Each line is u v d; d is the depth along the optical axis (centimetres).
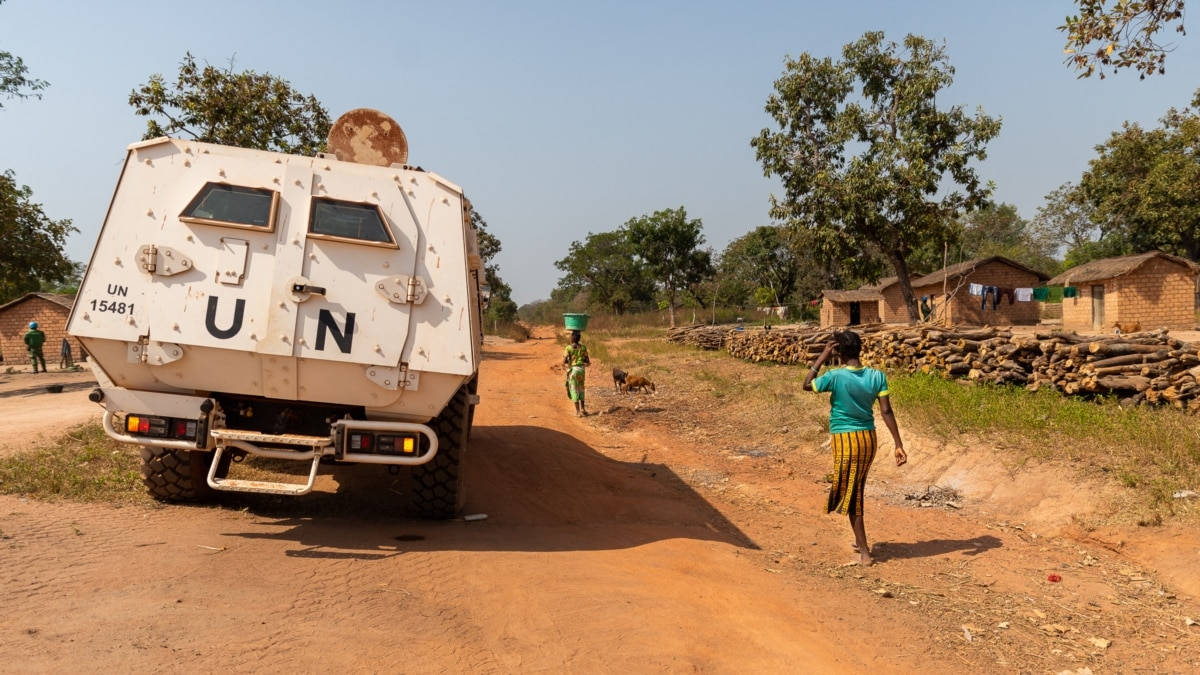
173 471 613
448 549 545
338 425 543
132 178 544
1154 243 4178
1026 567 590
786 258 6197
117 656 323
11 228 2184
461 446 644
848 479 598
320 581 451
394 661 347
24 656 314
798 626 444
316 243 548
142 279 535
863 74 2709
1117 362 989
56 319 3366
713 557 576
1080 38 786
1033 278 3678
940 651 428
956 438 912
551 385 2012
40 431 949
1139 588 543
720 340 3019
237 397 578
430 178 570
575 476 887
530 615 421
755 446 1123
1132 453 761
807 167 2773
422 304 555
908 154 2611
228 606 395
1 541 477
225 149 557
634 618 424
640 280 8156
